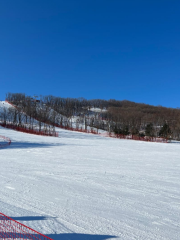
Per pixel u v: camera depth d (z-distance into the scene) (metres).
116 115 97.88
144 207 6.72
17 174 10.84
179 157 19.02
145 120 92.81
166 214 6.22
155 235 5.03
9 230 5.06
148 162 15.56
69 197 7.51
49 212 6.20
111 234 5.03
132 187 8.84
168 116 102.69
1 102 96.50
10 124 62.78
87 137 50.12
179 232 5.20
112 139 49.00
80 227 5.34
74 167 12.92
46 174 10.92
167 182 9.70
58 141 34.66
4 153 19.34
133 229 5.29
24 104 87.38
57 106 97.31
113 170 12.23
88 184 9.19
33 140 34.47
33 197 7.45
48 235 4.92
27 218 5.79
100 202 7.08
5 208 6.43
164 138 60.34
